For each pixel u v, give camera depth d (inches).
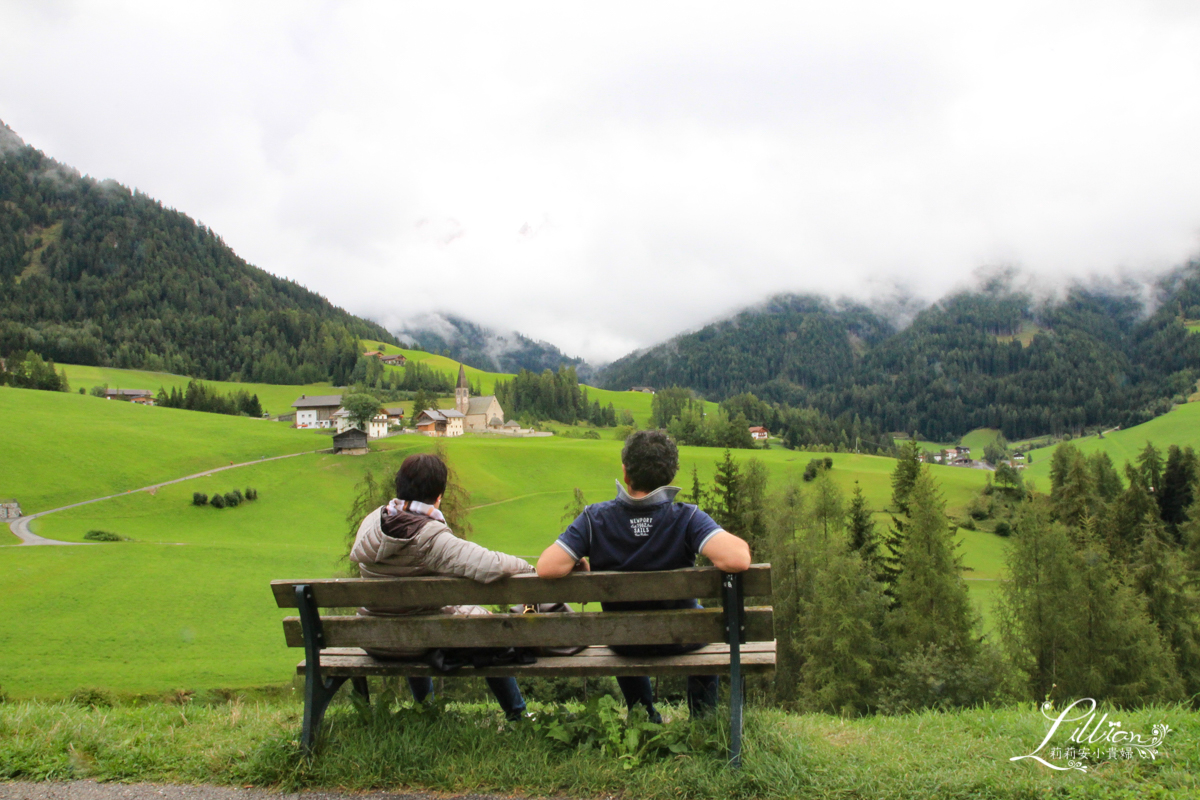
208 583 1959.9
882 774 153.6
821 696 1186.6
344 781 159.5
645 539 168.6
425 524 173.2
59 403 4965.6
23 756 171.0
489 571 161.6
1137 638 1151.0
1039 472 6978.4
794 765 155.8
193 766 168.1
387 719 183.6
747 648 177.9
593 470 4537.4
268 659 1435.8
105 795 155.4
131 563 2078.0
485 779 157.2
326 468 4124.0
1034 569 1206.3
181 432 4611.2
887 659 1231.5
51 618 1626.5
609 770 155.6
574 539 167.2
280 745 169.8
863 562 1322.6
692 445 6609.3
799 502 1467.8
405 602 169.5
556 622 163.3
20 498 3095.5
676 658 173.9
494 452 4741.6
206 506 3309.5
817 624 1268.5
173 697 1080.2
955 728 211.8
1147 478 3344.0
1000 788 146.6
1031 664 1210.0
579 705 221.1
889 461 5231.3
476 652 179.6
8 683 1218.0
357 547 179.3
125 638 1534.2
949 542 1280.8
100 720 210.2
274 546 2497.5
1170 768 160.1
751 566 154.2
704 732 168.4
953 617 1240.8
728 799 147.3
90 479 3425.2
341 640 174.6
